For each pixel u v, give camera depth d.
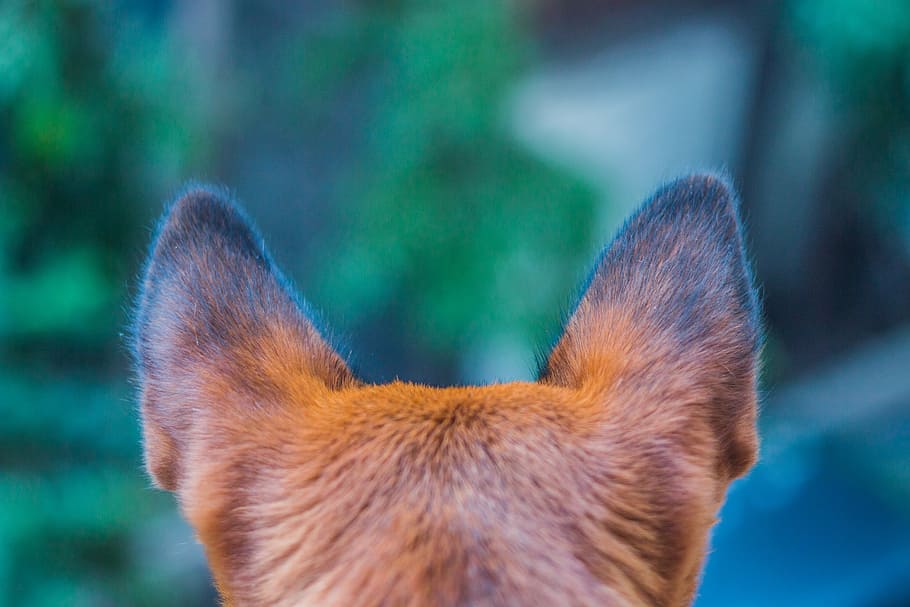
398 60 2.05
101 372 1.73
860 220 2.66
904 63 2.29
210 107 2.14
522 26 2.30
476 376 2.14
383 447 0.73
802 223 2.76
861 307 2.70
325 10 2.27
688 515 0.74
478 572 0.71
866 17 2.23
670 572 0.74
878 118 2.42
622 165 2.96
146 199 1.82
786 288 2.81
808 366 2.62
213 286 0.77
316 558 0.72
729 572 1.47
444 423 0.74
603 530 0.73
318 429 0.74
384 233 1.92
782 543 1.51
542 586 0.71
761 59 2.76
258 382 0.76
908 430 1.96
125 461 1.68
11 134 1.69
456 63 1.94
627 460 0.74
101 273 1.72
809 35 2.39
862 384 2.26
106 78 1.73
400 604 0.70
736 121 2.87
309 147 2.26
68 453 1.65
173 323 0.76
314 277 2.23
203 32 2.18
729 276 0.76
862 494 1.64
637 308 0.77
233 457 0.74
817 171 2.68
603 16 3.07
